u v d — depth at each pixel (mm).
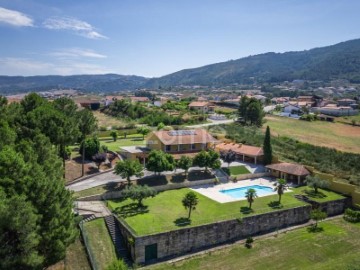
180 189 67062
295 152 94500
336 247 50781
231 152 82938
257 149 87062
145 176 68125
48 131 58438
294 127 134875
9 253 26891
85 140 74125
